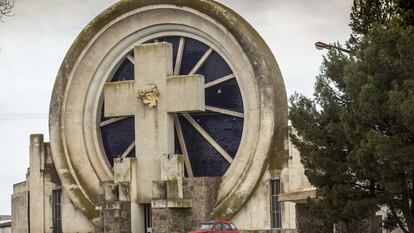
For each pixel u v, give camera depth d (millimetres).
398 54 40906
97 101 60219
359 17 48562
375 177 41344
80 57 60062
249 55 56062
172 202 55062
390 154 39688
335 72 44344
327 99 44375
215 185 56094
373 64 41188
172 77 56688
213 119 58000
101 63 60094
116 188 57062
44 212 60844
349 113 42094
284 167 54156
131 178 57062
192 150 58344
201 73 58219
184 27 58375
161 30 59156
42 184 60969
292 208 53562
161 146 56844
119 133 60250
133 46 59719
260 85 55625
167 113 56812
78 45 60094
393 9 47594
